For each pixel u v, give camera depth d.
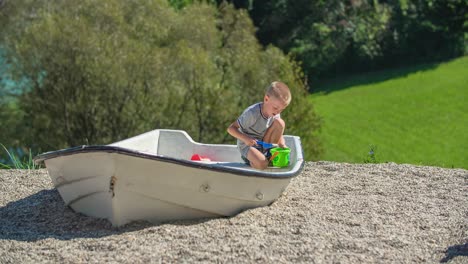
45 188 6.97
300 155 6.63
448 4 40.84
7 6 21.80
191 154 7.09
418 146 31.59
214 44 23.91
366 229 5.43
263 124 6.36
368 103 37.03
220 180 5.49
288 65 23.64
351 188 6.91
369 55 41.19
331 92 39.19
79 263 4.66
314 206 6.09
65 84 20.95
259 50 25.80
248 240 5.05
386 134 33.28
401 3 41.59
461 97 36.62
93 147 5.15
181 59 21.55
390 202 6.34
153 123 21.64
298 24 41.06
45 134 21.53
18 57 20.98
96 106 21.27
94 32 21.11
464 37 41.56
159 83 21.38
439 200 6.50
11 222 5.76
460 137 32.38
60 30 20.52
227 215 5.74
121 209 5.35
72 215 5.79
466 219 5.80
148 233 5.21
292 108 23.30
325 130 33.84
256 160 6.21
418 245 5.08
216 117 22.02
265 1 41.19
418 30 41.28
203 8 24.73
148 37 22.84
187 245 4.96
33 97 21.31
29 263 4.70
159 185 5.32
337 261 4.68
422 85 38.50
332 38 40.69
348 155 30.83
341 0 41.09
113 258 4.73
